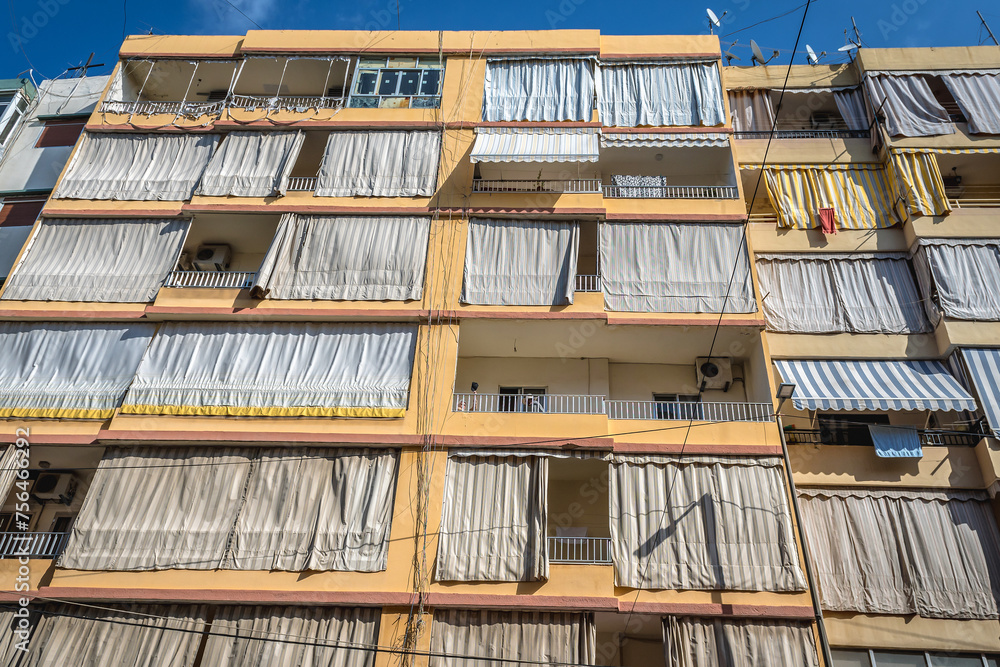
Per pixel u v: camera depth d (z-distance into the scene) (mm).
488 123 18922
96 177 18641
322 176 18188
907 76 19500
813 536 14461
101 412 15375
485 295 16422
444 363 15617
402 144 18672
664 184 19125
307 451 14844
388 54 20078
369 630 13156
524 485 14328
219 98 21578
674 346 16703
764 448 14445
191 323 16484
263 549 13758
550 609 13117
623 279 16609
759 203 19609
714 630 12945
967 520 14422
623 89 19578
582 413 15008
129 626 13289
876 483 14859
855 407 14781
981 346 15695
